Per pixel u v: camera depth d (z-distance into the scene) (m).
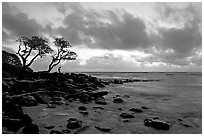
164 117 11.54
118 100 16.31
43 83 20.03
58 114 11.08
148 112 12.80
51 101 14.75
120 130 8.66
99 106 14.19
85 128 8.62
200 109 14.16
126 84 43.06
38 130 7.81
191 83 48.75
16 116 8.71
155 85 40.53
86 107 13.55
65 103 14.44
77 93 17.14
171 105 15.83
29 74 26.16
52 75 28.59
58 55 34.78
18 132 7.55
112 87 33.47
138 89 30.33
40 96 14.81
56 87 19.42
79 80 29.88
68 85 22.34
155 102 17.38
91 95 18.05
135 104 15.89
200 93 24.97
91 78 34.94
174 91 27.44
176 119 11.08
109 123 9.66
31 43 30.53
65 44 34.66
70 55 35.38
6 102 10.33
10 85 16.44
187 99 19.53
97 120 10.13
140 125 9.48
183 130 8.99
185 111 13.39
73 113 11.52
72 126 8.43
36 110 11.84
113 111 12.59
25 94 14.34
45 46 32.50
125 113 11.27
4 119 7.93
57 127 8.55
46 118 10.13
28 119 8.79
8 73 22.41
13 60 34.41
